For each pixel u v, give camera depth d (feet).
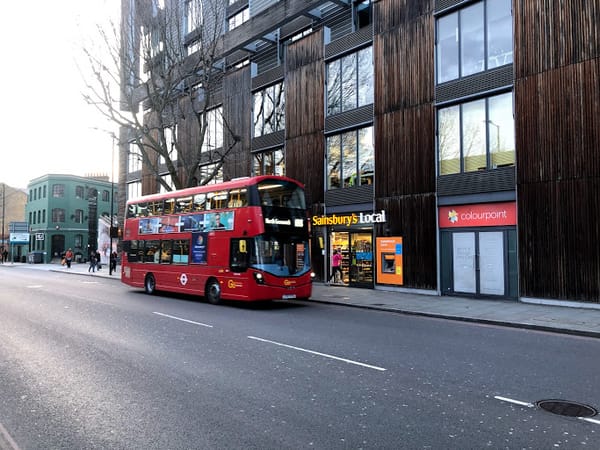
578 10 44.57
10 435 14.03
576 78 44.34
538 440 13.82
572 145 44.27
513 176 48.60
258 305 49.32
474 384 19.66
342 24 69.82
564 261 44.29
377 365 22.72
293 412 16.01
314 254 70.74
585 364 23.40
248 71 85.05
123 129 128.77
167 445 13.26
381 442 13.52
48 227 191.93
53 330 31.71
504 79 49.49
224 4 89.15
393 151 59.98
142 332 31.22
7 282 80.69
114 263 119.34
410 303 47.80
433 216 55.42
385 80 61.26
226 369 21.67
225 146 88.69
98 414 15.80
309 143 72.02
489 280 50.70
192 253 53.42
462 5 53.62
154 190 111.75
